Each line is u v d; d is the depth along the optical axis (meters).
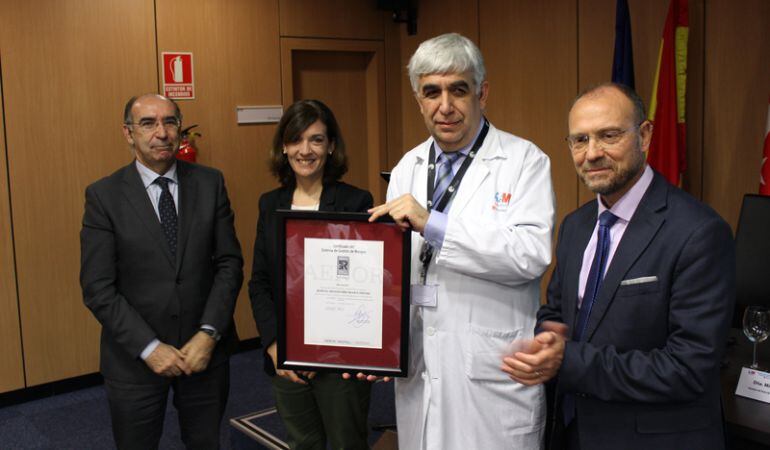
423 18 5.53
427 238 1.75
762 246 2.58
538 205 1.82
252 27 4.88
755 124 3.58
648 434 1.54
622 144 1.50
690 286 1.46
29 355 4.16
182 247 2.45
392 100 5.73
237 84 4.85
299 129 2.43
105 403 4.11
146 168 2.49
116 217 2.40
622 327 1.54
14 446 3.52
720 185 3.77
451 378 1.86
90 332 4.37
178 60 4.57
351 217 1.81
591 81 4.38
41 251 4.16
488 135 1.92
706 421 1.53
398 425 2.02
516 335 1.86
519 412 1.86
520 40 4.80
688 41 3.81
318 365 1.89
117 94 4.36
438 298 1.86
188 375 2.46
